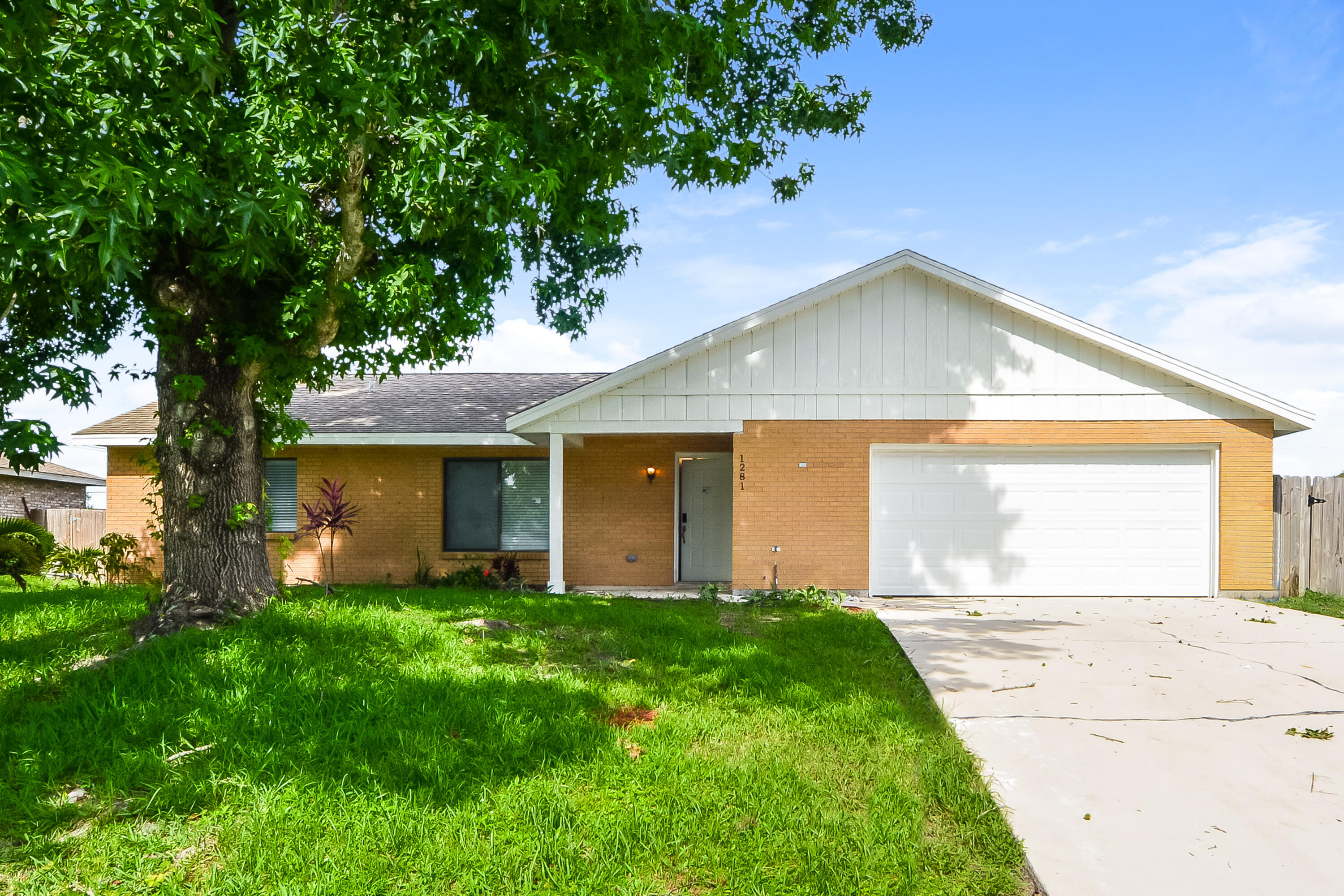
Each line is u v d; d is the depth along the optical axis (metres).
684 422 11.33
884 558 11.41
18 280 6.04
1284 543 11.59
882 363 11.29
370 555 13.24
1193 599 11.08
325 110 5.79
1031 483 11.41
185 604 6.55
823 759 4.37
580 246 11.36
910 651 7.40
